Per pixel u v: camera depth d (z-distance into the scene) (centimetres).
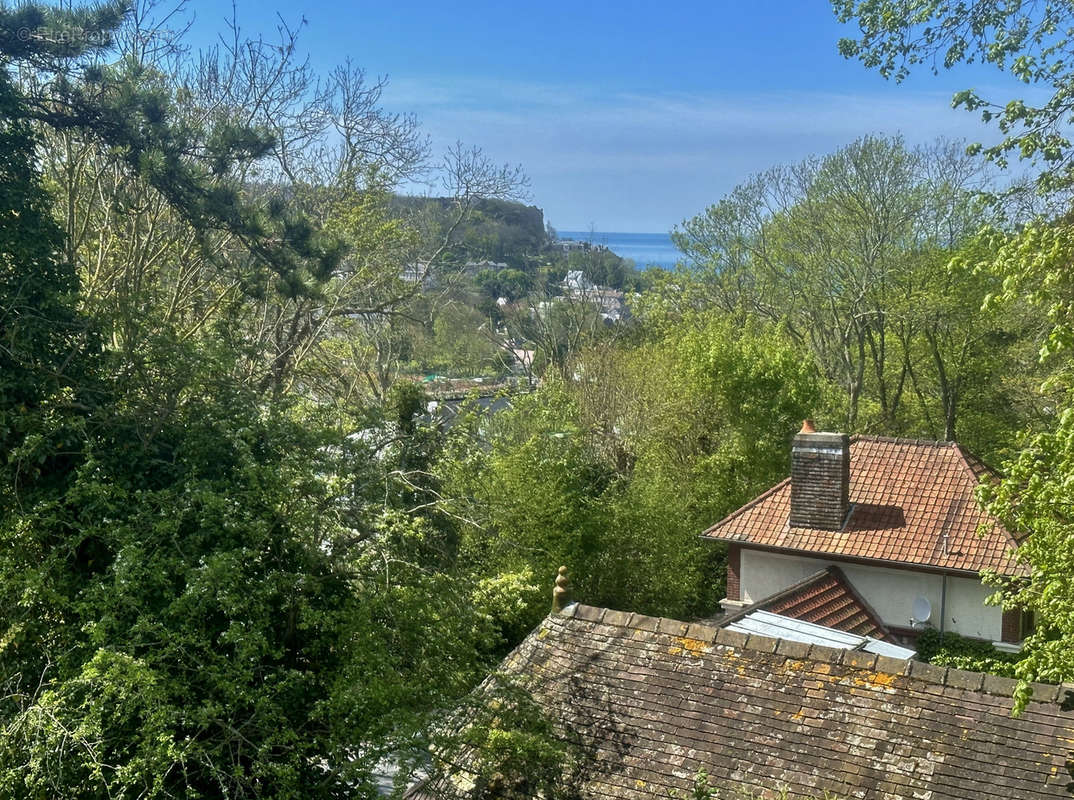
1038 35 1210
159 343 1230
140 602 1020
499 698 1180
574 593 2377
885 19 1265
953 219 3841
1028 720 1082
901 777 1045
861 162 3969
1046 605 1027
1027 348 3416
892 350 4566
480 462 2016
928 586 2222
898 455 2520
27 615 1088
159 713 930
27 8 1531
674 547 2642
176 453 1187
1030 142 1122
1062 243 1027
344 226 2880
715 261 4662
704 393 3378
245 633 1025
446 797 1102
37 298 1291
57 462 1198
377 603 1112
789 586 2377
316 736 1073
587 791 1098
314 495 1178
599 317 5034
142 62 2091
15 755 938
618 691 1226
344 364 3394
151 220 2361
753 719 1148
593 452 3069
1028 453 1041
